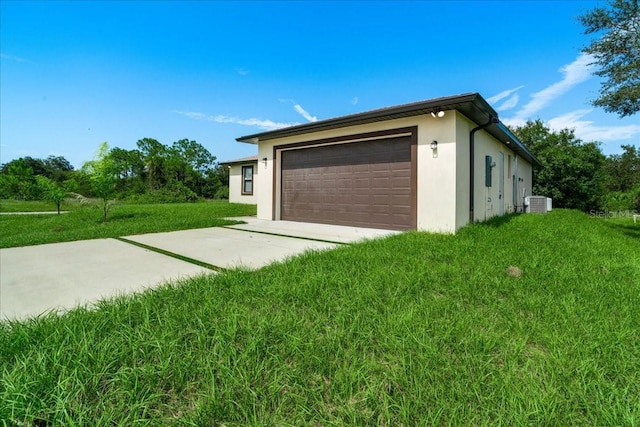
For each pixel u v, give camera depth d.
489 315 2.21
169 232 6.79
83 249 4.88
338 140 7.48
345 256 3.82
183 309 2.20
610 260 3.99
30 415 1.17
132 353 1.61
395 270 3.22
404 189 6.58
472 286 2.75
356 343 1.76
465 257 3.79
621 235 7.00
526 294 2.61
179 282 2.86
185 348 1.68
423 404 1.28
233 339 1.77
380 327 1.94
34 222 9.34
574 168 18.28
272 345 1.73
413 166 6.21
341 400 1.32
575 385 1.42
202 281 2.88
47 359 1.52
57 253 4.57
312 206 8.45
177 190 23.80
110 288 2.94
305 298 2.44
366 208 7.24
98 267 3.73
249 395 1.33
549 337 1.86
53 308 2.42
